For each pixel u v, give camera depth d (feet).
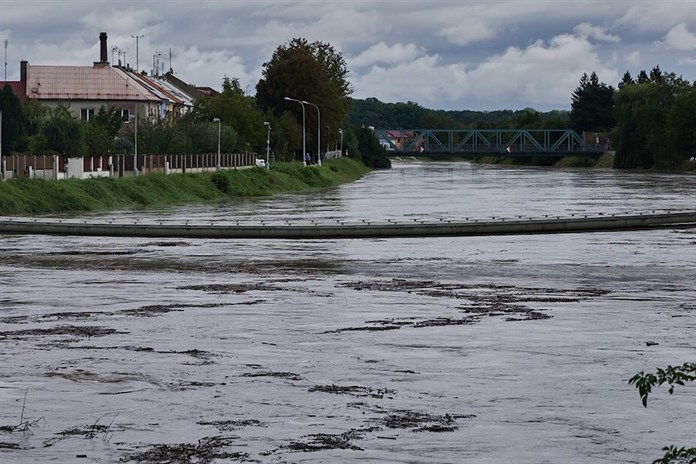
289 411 81.82
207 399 85.30
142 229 238.68
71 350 104.22
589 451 72.49
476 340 109.19
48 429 77.25
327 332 114.11
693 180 604.08
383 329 115.75
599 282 157.17
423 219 271.28
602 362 98.63
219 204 383.24
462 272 170.19
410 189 524.11
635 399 85.30
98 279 162.20
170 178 416.05
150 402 84.48
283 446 73.26
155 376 93.15
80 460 70.54
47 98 610.24
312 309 130.72
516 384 90.27
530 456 71.46
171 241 227.40
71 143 404.77
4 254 199.93
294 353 102.94
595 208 333.83
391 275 166.61
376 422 78.89
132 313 127.54
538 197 420.36
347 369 95.96
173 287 152.46
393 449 72.69
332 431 76.74
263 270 174.09
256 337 111.24
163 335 112.27
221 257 194.59
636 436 75.77
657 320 121.70
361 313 127.34
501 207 347.77
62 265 181.68
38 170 354.13
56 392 87.61
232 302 136.87
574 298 140.15
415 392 87.61
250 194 453.58
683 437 75.51
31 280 160.86
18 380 91.61
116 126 499.92
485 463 70.03
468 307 132.16
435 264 181.57
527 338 110.22
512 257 192.34
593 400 85.10
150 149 493.77
